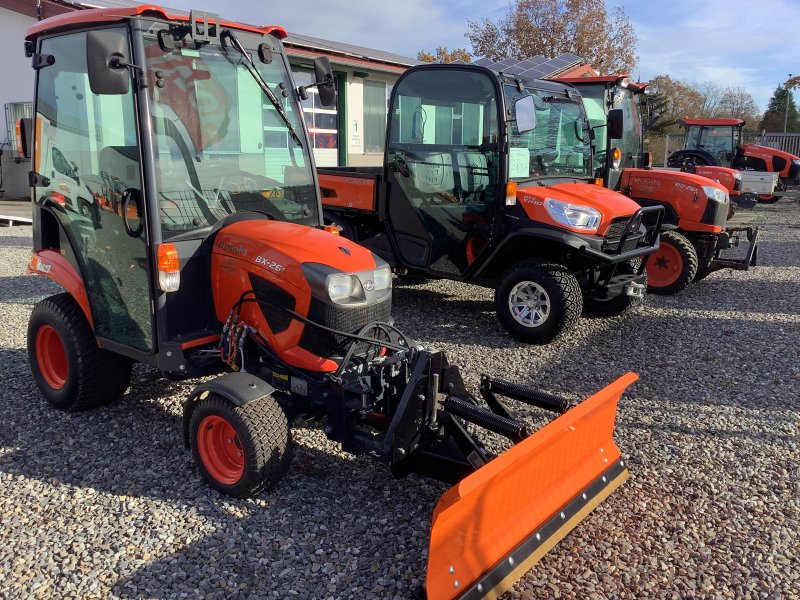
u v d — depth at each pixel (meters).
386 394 3.13
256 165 3.61
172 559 2.68
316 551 2.75
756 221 14.25
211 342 3.43
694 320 6.45
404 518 3.00
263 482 3.05
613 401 3.09
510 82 5.59
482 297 7.21
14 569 2.62
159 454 3.55
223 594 2.49
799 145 26.52
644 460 3.60
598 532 2.95
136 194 3.21
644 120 9.55
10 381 4.49
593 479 3.06
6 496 3.14
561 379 4.80
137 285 3.38
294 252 3.22
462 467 2.98
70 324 3.79
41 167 3.89
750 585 2.62
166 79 3.19
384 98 14.78
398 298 7.14
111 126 3.30
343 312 3.18
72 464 3.44
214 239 3.43
